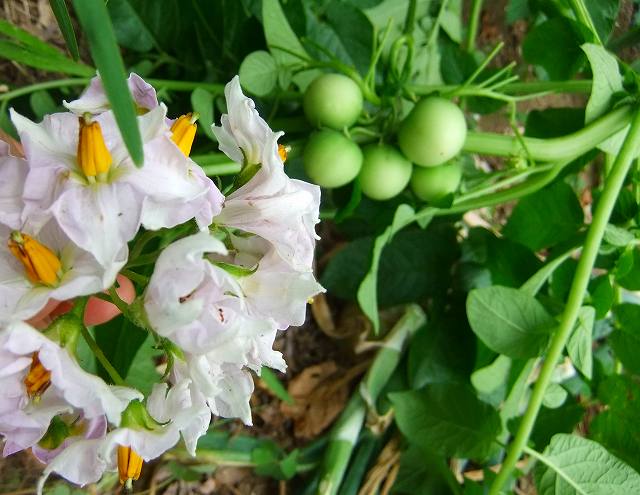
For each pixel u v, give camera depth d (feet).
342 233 1.11
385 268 1.02
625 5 1.06
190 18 0.95
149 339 0.87
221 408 0.62
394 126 0.88
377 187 0.87
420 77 1.05
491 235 0.99
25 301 0.54
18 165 0.54
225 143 0.65
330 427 1.06
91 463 0.55
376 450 1.05
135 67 0.96
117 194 0.53
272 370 1.08
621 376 0.91
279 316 0.58
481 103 1.01
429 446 0.91
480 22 1.22
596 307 0.90
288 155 0.91
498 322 0.85
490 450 0.89
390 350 1.03
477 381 0.89
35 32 0.96
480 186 0.90
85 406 0.52
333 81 0.84
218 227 0.60
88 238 0.52
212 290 0.54
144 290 0.56
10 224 0.53
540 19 1.01
